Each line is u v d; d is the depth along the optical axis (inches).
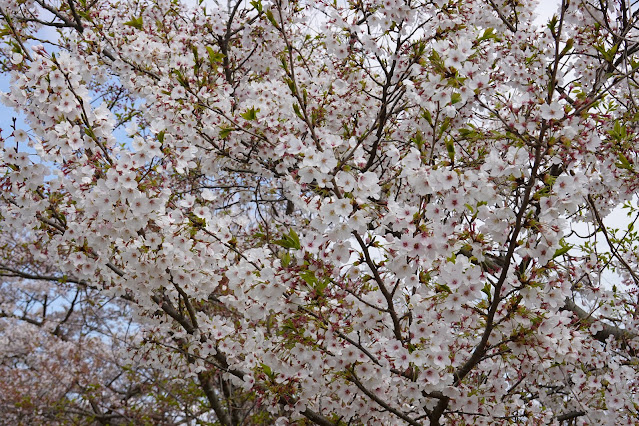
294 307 140.3
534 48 193.0
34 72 143.7
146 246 153.9
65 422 412.5
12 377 436.5
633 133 178.1
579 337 134.0
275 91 217.3
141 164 138.3
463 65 127.4
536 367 151.3
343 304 143.9
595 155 160.1
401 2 173.9
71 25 280.1
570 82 196.5
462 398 145.5
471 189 119.2
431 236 120.3
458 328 154.7
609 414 171.5
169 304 193.6
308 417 167.5
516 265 131.6
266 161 238.1
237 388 307.0
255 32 251.6
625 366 177.2
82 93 148.5
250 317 169.2
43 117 148.9
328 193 124.9
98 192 138.3
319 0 187.0
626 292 220.8
